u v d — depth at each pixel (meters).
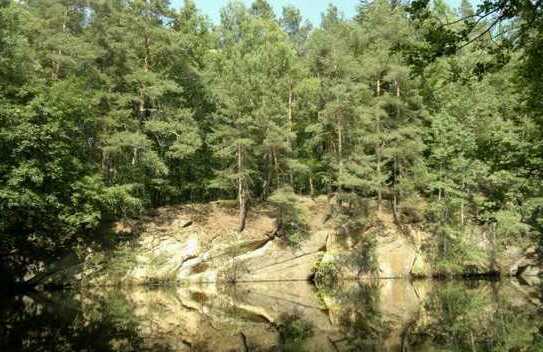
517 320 16.47
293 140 33.22
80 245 26.88
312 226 32.56
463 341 12.74
